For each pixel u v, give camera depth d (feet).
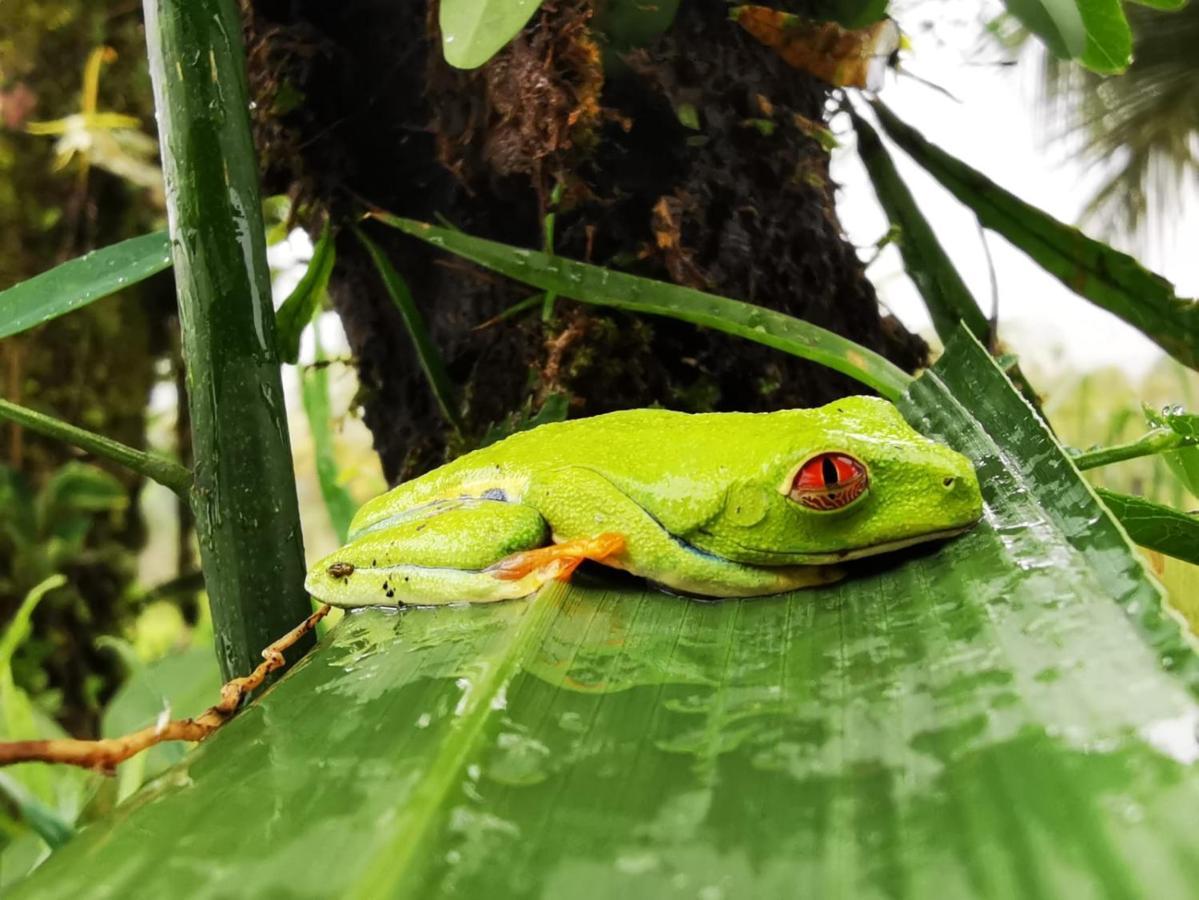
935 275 0.43
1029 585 0.19
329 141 0.43
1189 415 0.28
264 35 0.41
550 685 0.19
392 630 0.25
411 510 0.31
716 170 0.38
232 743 0.18
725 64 0.38
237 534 0.27
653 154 0.38
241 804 0.15
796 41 0.38
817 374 0.41
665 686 0.18
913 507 0.24
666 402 0.40
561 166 0.37
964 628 0.18
